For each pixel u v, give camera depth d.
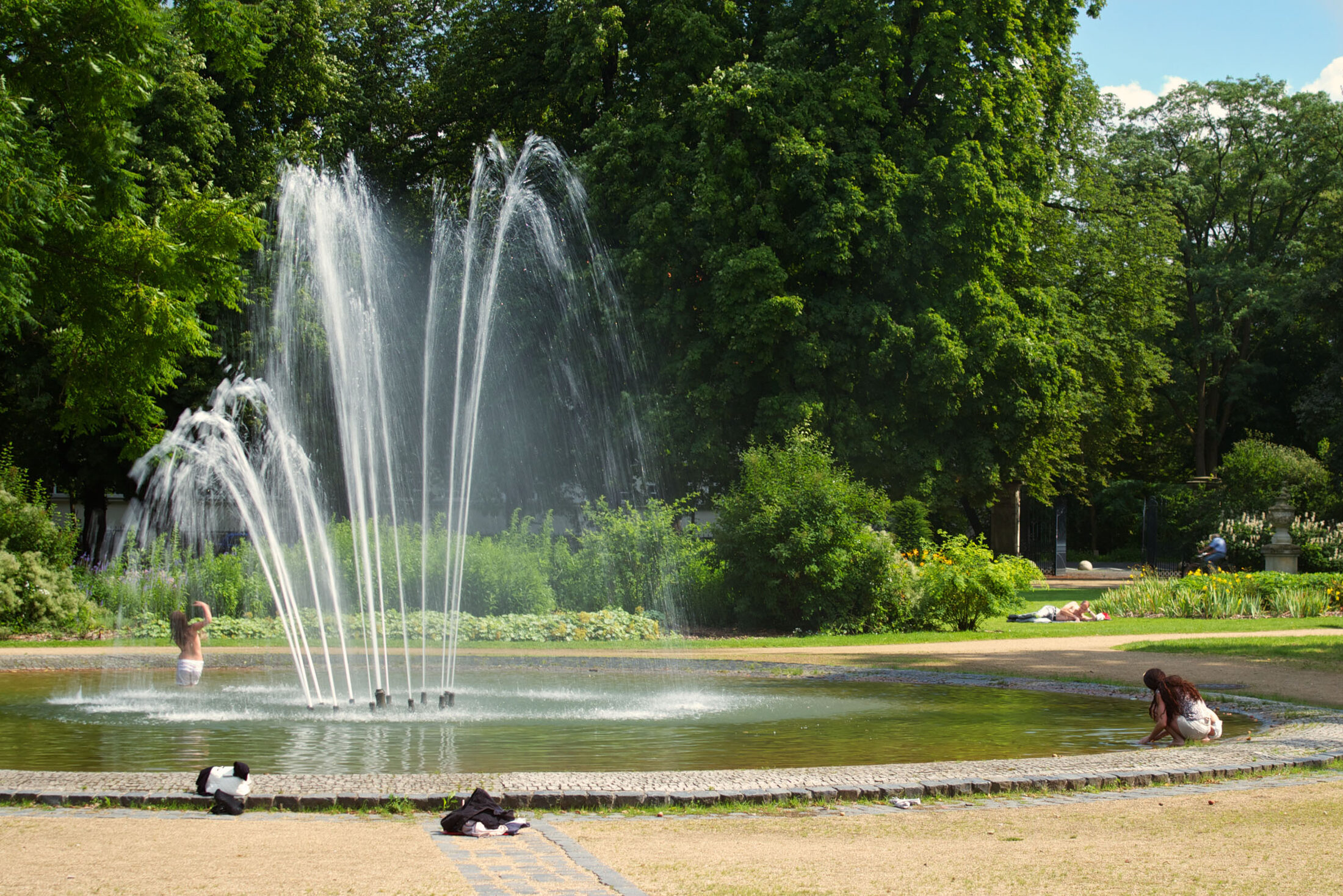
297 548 20.66
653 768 7.74
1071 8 31.64
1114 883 4.61
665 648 17.77
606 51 29.69
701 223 27.80
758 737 9.18
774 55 27.88
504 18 32.59
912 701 11.70
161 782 6.47
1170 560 42.38
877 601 20.67
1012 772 6.88
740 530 20.58
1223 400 57.34
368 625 18.89
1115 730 9.65
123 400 16.62
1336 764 7.48
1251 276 51.25
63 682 13.51
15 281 12.72
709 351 27.33
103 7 13.88
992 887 4.56
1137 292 37.88
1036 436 31.12
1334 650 16.53
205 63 26.62
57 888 4.49
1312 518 34.69
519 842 5.36
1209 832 5.55
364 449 28.75
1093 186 37.38
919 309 27.75
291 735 9.34
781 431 26.12
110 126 14.52
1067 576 40.91
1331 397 41.00
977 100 28.41
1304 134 51.91
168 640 18.33
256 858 5.00
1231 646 17.05
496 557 20.81
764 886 4.58
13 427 29.97
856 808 6.18
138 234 14.51
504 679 14.11
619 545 21.50
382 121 34.34
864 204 26.98
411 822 5.80
